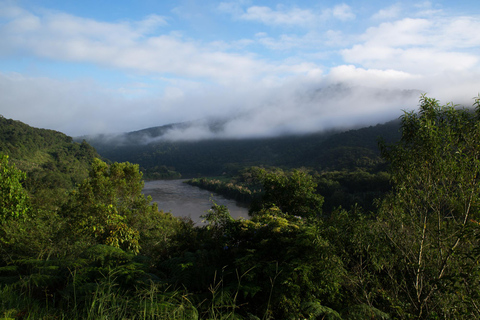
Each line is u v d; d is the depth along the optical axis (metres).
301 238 3.92
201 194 73.81
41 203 12.55
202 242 5.38
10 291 3.19
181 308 2.62
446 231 3.30
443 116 3.41
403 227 3.70
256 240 4.54
